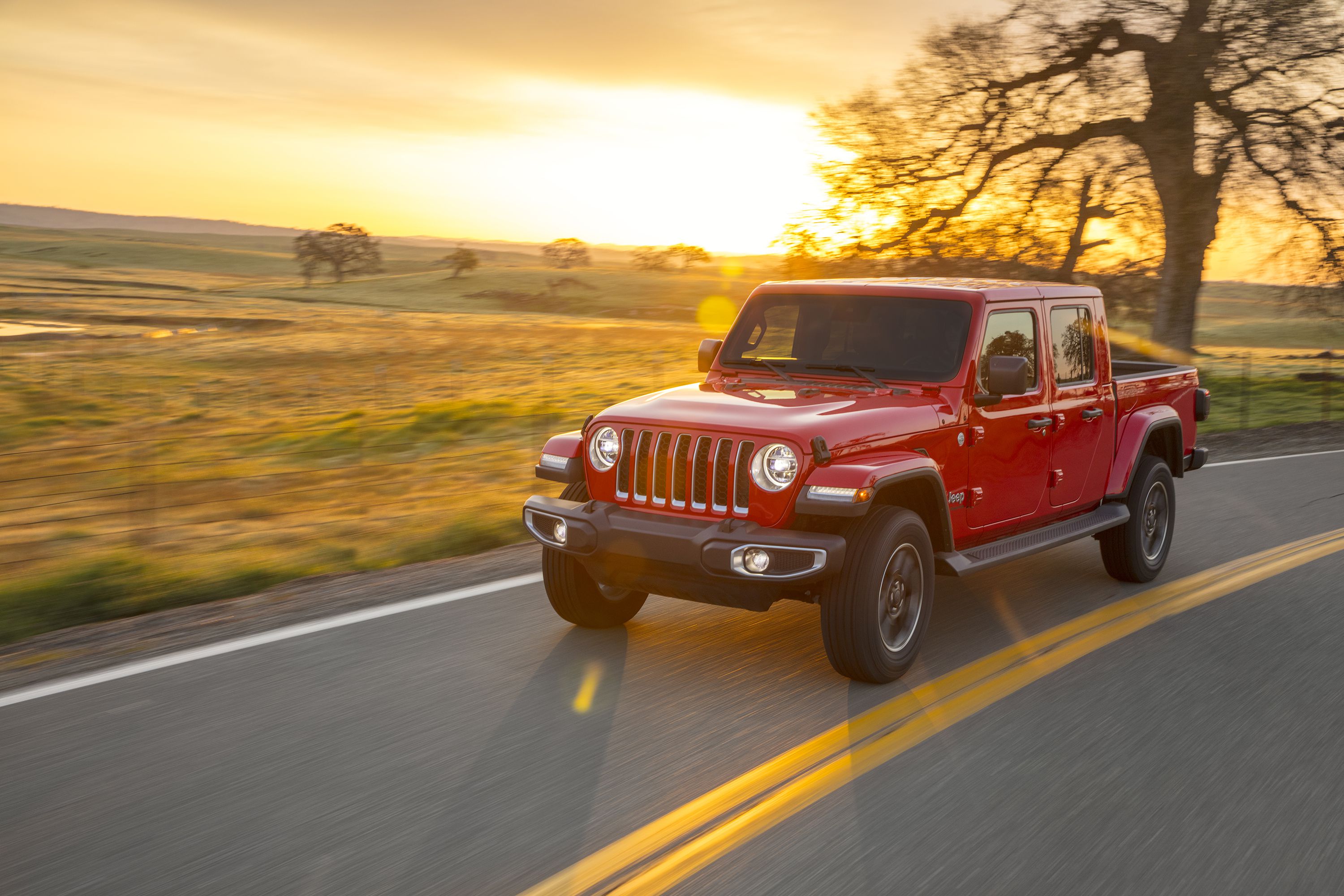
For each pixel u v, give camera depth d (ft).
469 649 19.04
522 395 101.91
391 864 11.16
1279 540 29.63
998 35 85.97
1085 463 22.93
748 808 12.67
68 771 13.50
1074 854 11.60
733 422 17.26
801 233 86.53
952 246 84.28
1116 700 16.75
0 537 35.68
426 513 37.93
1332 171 79.00
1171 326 82.58
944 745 14.79
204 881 10.73
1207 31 81.00
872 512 17.38
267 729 15.03
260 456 58.23
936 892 10.71
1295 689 17.31
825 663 18.56
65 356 163.63
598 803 12.74
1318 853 11.68
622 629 20.43
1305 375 109.40
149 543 33.81
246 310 371.76
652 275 635.25
